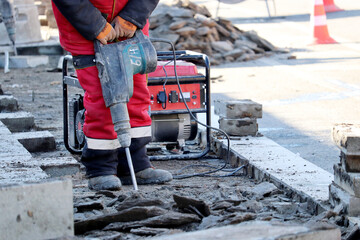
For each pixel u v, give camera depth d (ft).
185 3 92.63
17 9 81.66
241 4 158.71
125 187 27.76
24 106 51.03
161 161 33.88
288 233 15.19
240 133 35.76
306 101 54.08
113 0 25.58
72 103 33.50
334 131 22.74
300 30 110.93
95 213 22.21
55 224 17.62
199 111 33.50
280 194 25.67
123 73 25.44
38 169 26.30
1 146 31.37
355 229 20.24
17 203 17.11
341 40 95.04
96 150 26.78
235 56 82.48
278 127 44.96
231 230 15.74
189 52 34.40
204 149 36.32
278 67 74.84
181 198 21.84
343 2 145.07
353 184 21.20
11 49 80.43
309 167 28.76
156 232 19.77
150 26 86.33
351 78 64.49
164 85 32.50
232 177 29.91
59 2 24.38
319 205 23.00
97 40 25.62
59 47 84.07
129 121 26.45
